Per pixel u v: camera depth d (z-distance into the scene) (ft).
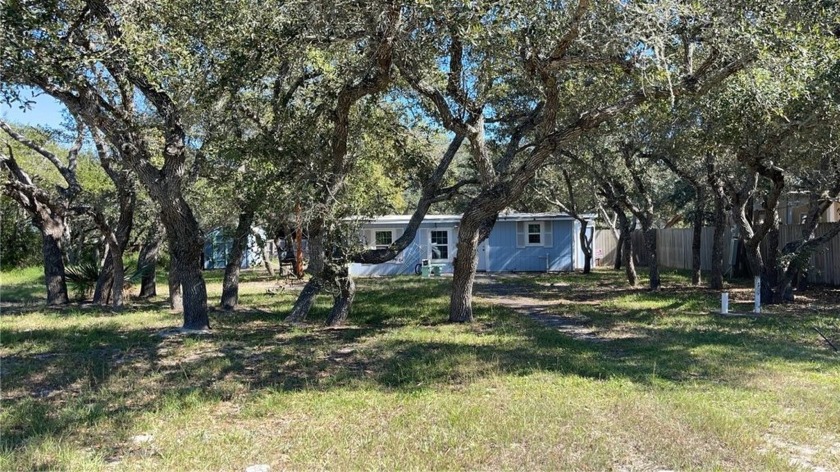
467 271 37.11
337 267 35.29
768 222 42.83
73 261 63.46
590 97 35.68
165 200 31.65
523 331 33.19
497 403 18.63
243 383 22.03
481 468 13.67
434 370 23.31
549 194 83.61
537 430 15.97
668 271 81.20
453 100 35.12
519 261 90.53
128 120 30.01
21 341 30.94
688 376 22.22
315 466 13.93
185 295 34.40
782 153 36.73
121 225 51.19
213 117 33.06
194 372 23.62
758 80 22.90
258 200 32.04
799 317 37.52
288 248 45.09
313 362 25.49
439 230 87.61
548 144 31.37
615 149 54.65
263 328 35.65
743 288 56.08
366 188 38.34
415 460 14.12
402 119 40.98
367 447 15.07
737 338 30.35
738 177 48.29
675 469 13.47
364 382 21.77
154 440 16.06
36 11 22.72
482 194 35.60
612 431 15.92
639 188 57.52
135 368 24.54
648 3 19.94
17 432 16.87
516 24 23.16
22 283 77.51
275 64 30.99
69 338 31.68
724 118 32.50
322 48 27.71
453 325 35.86
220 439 15.98
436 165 43.86
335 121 32.30
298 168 32.12
